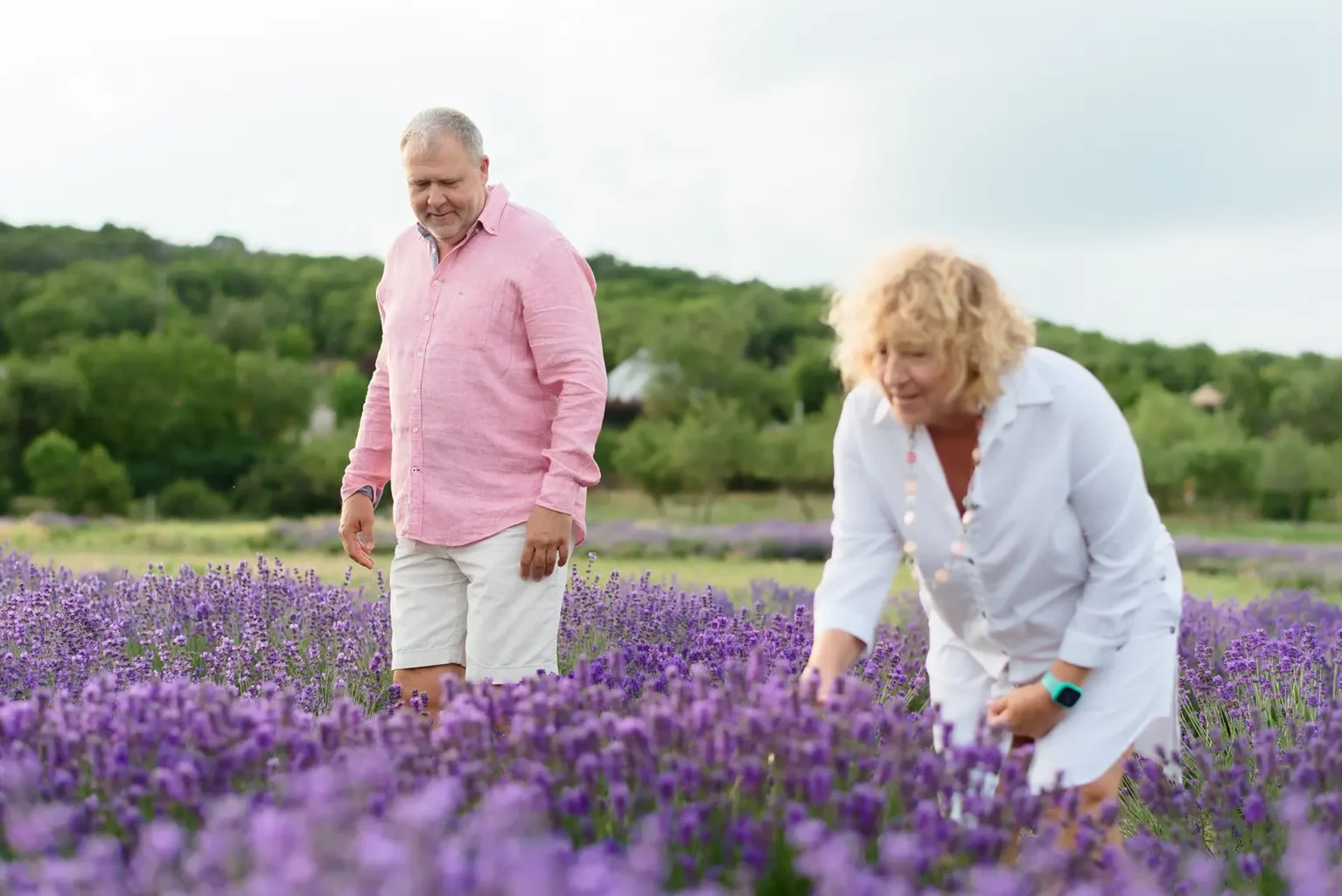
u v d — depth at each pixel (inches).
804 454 1812.3
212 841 74.5
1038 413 112.5
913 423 111.4
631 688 167.0
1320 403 2321.6
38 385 2265.0
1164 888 105.6
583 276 160.4
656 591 257.1
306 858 67.4
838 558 123.0
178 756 99.7
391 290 165.0
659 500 1825.8
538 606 157.5
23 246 3275.1
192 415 2364.7
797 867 81.7
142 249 3385.8
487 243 157.1
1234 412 2234.3
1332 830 105.7
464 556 158.1
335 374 2726.4
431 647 163.2
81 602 210.8
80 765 102.0
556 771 101.0
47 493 1851.6
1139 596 116.2
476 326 155.6
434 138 150.7
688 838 89.8
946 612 123.6
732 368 2412.6
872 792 94.0
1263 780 124.5
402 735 107.3
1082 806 115.2
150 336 2517.2
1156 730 123.5
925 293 105.1
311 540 713.6
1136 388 2282.2
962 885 85.7
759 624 248.5
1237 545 763.4
